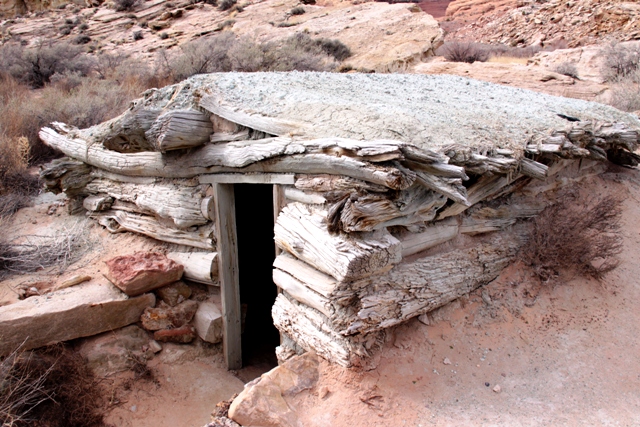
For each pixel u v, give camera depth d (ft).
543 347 13.83
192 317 18.99
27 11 114.52
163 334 18.33
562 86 48.37
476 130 16.22
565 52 59.41
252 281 24.63
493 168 13.79
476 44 76.54
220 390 17.67
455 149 13.41
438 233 14.44
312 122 14.74
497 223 16.17
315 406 12.30
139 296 18.11
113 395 16.75
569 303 15.33
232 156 15.79
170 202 18.60
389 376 12.53
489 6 119.75
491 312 14.62
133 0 100.01
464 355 13.37
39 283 18.33
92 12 100.58
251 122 15.47
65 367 16.31
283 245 14.15
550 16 83.46
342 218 12.02
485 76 52.60
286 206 14.61
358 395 12.12
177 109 17.24
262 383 12.40
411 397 12.13
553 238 16.02
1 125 30.73
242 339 21.20
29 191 26.68
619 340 14.23
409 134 14.19
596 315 15.02
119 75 50.96
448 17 125.90
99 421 16.06
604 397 12.34
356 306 12.41
